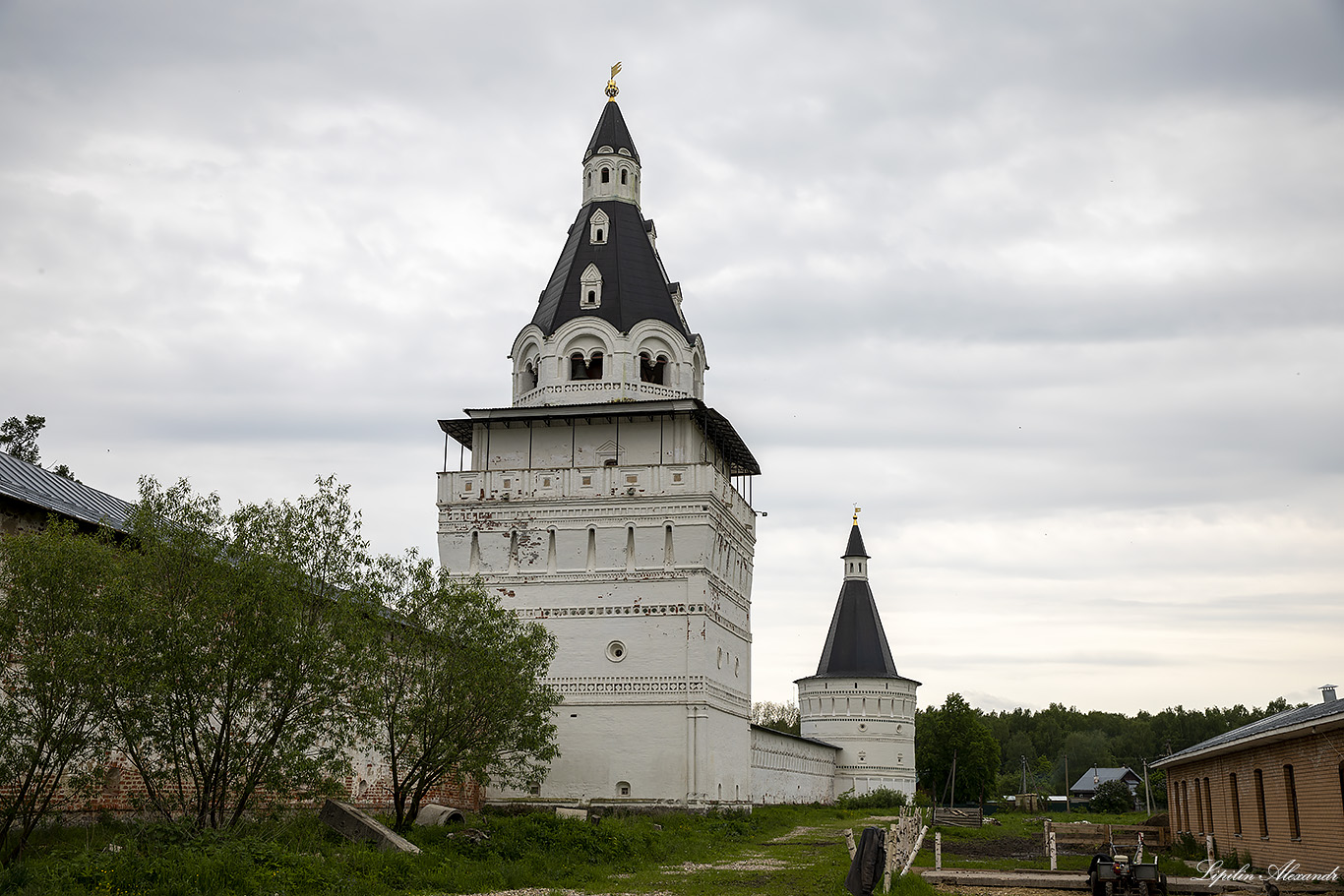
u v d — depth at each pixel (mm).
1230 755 38844
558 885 28188
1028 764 198500
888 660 108062
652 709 53781
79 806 30062
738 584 61938
